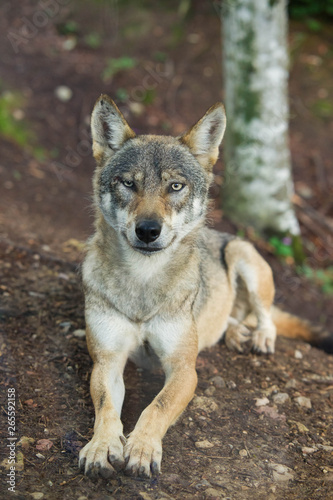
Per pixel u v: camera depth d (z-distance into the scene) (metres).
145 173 5.50
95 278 5.65
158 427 4.68
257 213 11.61
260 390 6.21
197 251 6.14
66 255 8.50
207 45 16.59
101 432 4.54
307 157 14.27
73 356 6.15
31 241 8.69
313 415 5.85
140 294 5.56
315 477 4.83
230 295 7.54
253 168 11.44
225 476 4.66
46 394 5.41
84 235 9.50
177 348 5.61
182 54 16.30
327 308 10.48
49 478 4.29
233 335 7.29
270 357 7.14
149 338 5.66
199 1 17.75
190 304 5.80
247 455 5.01
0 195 10.24
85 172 12.27
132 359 6.09
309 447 5.25
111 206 5.62
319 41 17.25
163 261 5.57
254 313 7.68
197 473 4.64
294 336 8.12
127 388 5.92
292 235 11.66
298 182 13.55
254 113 11.20
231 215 11.88
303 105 15.52
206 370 6.50
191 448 5.00
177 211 5.57
